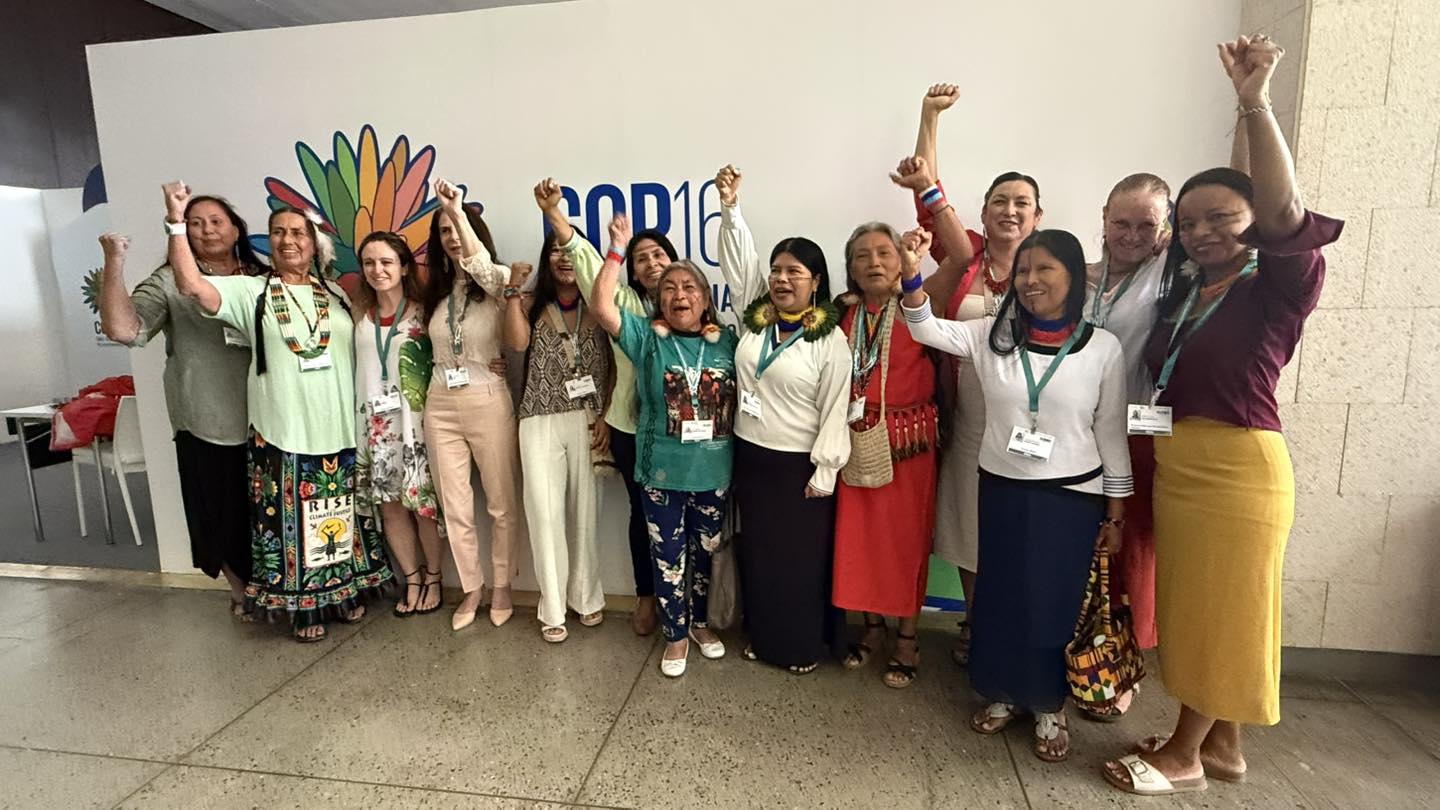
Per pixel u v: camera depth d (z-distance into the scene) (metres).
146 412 3.36
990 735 2.22
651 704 2.39
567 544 2.86
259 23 5.81
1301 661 2.53
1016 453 1.99
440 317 2.70
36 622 3.06
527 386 2.68
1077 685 1.99
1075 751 2.14
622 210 2.87
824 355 2.31
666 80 2.75
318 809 1.93
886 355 2.28
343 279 3.12
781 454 2.37
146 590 3.38
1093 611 2.02
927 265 2.65
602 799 1.96
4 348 6.86
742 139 2.74
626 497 3.06
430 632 2.90
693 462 2.41
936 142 2.61
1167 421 1.88
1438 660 2.45
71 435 3.96
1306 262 1.64
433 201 2.99
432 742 2.21
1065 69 2.53
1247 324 1.73
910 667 2.51
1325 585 2.48
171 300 2.72
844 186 2.71
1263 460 1.75
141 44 3.08
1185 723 1.95
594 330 2.69
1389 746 2.14
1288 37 2.29
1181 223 1.80
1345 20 2.19
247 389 2.79
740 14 2.67
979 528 2.13
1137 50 2.49
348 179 3.05
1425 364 2.31
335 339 2.76
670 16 2.71
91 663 2.71
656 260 2.60
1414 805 1.89
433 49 2.90
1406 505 2.39
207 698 2.46
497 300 2.73
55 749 2.20
